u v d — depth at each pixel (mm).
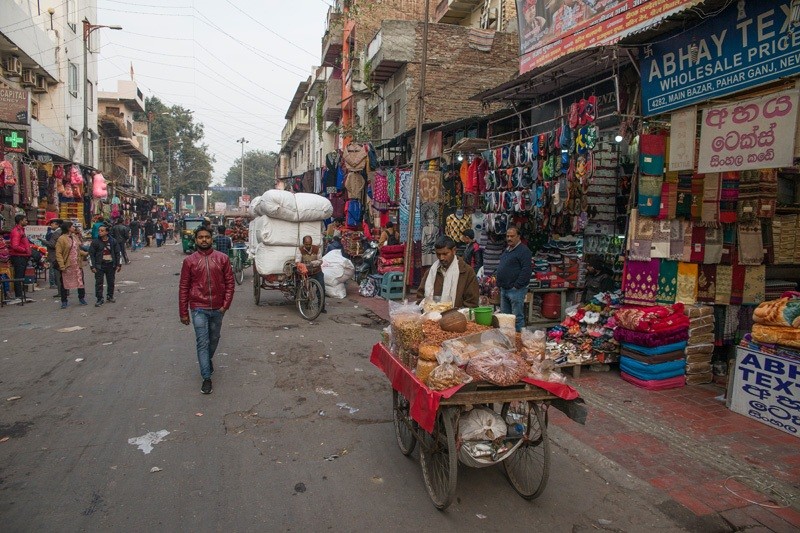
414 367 3799
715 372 6273
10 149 13734
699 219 6160
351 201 14281
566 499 3713
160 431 4621
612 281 8531
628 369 6230
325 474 3965
